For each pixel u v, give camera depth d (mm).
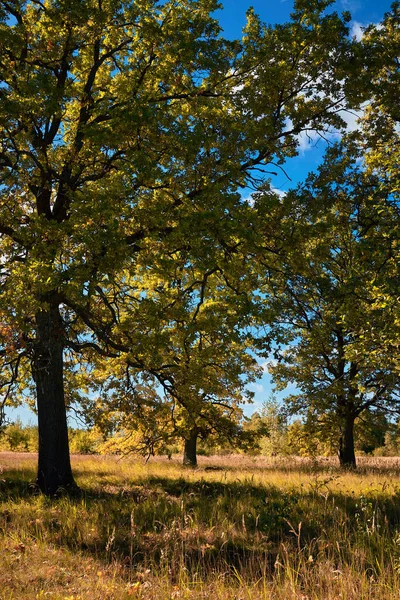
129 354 13750
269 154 13773
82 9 12008
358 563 6398
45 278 10555
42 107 11414
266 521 8461
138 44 13820
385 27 16047
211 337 14094
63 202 13836
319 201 13398
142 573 6363
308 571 6043
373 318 14227
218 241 12234
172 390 14961
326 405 22547
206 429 18969
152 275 14562
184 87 13500
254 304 12312
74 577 6285
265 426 19750
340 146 14875
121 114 11539
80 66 13969
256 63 13602
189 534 8172
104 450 21797
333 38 13133
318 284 13930
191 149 11719
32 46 13109
